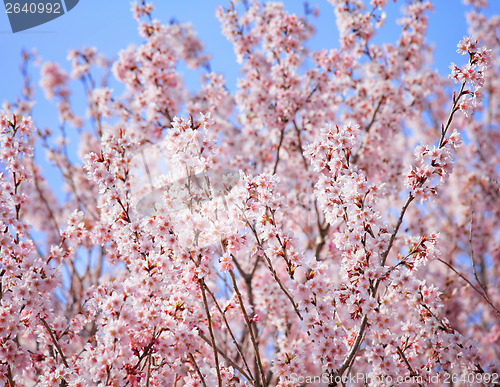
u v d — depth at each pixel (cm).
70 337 484
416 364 475
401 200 880
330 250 746
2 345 417
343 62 893
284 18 840
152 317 396
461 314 958
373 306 398
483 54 413
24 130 477
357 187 408
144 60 855
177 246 396
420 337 479
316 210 743
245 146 916
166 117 843
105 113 868
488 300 437
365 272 400
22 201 475
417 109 918
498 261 1003
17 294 398
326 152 423
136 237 438
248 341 670
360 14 854
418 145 412
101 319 415
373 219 409
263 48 853
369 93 921
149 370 398
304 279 412
